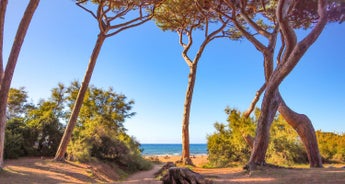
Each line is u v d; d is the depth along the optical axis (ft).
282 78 32.94
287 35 33.32
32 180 27.76
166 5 58.13
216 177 29.96
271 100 33.78
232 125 61.26
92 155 52.70
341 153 63.05
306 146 39.32
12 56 31.81
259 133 33.55
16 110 78.74
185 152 58.29
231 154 65.10
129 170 55.83
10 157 45.65
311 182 21.52
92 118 67.31
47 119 54.29
